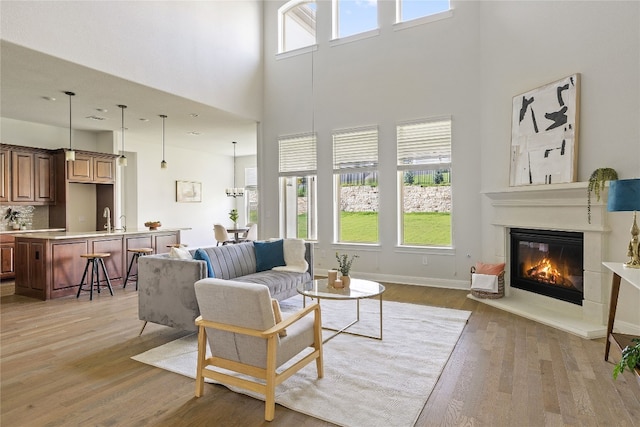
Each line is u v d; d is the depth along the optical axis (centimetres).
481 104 526
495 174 497
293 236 699
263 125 708
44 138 722
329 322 390
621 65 346
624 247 350
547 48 417
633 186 274
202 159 1069
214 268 418
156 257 366
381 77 601
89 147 798
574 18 387
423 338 342
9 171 642
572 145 384
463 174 543
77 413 221
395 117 590
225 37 623
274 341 218
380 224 604
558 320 380
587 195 368
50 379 264
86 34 427
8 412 222
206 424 211
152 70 502
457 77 546
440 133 562
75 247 525
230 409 227
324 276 641
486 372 272
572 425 207
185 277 336
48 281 493
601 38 362
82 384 257
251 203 1157
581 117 380
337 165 640
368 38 611
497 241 492
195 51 566
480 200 533
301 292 344
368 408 225
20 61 410
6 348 322
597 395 239
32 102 568
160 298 350
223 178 1141
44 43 389
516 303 448
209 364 243
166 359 299
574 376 265
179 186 993
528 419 213
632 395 238
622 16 345
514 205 459
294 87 678
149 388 252
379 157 602
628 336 280
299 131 674
